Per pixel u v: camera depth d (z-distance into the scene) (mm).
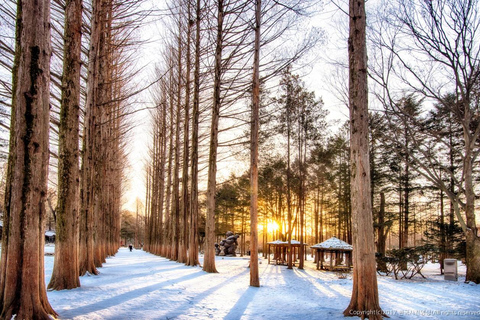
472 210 15086
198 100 19109
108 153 26016
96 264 15984
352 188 7230
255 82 12656
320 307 8289
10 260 4969
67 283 8328
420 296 10930
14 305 4902
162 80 30125
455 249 19078
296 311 7691
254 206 12086
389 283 14875
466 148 15133
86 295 7613
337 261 25500
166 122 33719
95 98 12234
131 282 10328
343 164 27641
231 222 49750
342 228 31438
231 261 27609
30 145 5191
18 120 5188
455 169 21844
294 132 24469
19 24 5359
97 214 16484
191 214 18984
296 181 25859
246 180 31516
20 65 5270
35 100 5270
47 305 5480
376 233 27219
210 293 9609
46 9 5551
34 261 5109
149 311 6668
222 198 37438
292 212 32719
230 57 15164
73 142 8727
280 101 20219
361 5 7703
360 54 7492
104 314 6031
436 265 32438
